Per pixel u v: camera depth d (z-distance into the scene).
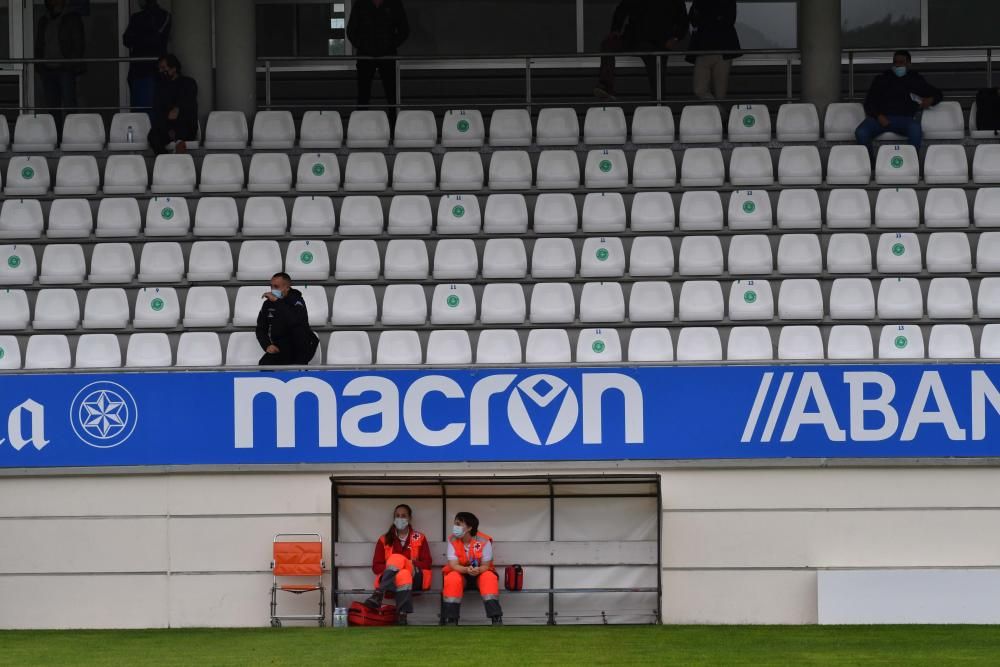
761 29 61.09
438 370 40.38
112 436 40.16
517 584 39.66
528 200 51.31
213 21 59.72
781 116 54.00
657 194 50.31
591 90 60.22
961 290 47.31
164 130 52.19
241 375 40.28
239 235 49.75
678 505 40.00
